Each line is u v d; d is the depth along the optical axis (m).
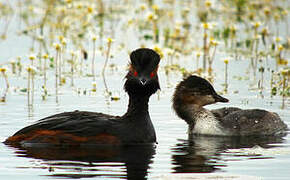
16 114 14.65
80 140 11.88
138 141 12.12
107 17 27.34
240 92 17.72
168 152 11.52
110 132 12.01
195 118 14.10
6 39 23.80
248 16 27.12
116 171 10.04
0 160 10.70
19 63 19.80
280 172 10.01
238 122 14.00
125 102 16.36
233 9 27.84
